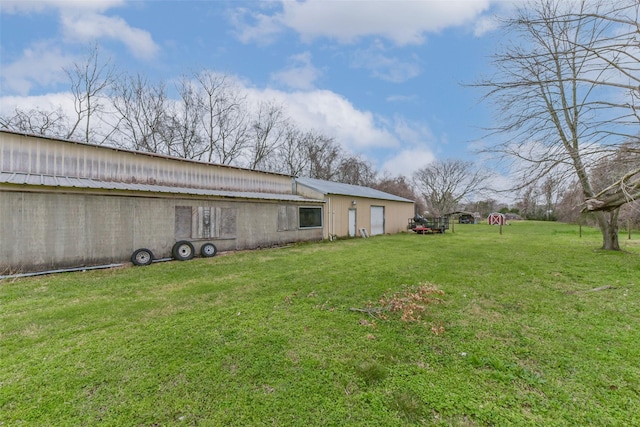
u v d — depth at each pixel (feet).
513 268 22.33
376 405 6.80
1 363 8.52
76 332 10.71
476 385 7.55
